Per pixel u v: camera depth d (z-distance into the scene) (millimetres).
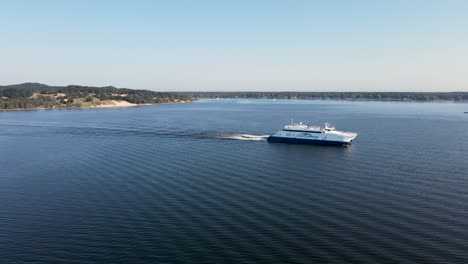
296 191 105188
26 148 171750
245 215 87125
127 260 68062
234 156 155375
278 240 75125
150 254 70000
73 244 73750
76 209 90812
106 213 88250
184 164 138250
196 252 70625
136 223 82750
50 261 67688
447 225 81938
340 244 73625
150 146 179250
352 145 185875
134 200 96875
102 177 118688
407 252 70688
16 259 68312
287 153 163375
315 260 68000
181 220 84250
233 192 103812
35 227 81062
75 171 126500
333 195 101812
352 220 84562
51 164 137250
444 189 107312
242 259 68312
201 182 113438
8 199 97812
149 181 114125
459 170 129875
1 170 128000
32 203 94938
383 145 185500
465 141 198375
